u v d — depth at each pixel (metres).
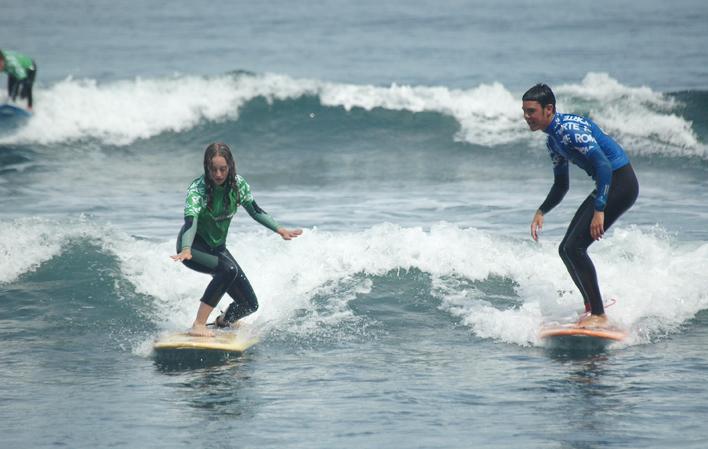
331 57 113.25
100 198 47.56
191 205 25.05
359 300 29.88
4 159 58.38
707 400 21.45
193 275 31.22
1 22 167.00
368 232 33.31
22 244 32.81
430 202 46.09
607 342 26.03
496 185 51.78
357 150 62.53
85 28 155.88
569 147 25.52
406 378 23.58
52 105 64.31
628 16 167.88
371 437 19.39
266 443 19.12
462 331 27.81
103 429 19.97
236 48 124.69
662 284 30.02
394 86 67.56
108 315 29.00
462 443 18.98
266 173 57.03
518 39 131.88
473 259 32.09
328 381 23.39
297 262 31.78
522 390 22.47
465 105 65.62
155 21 169.38
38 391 22.67
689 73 95.94
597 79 69.50
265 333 27.45
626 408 20.98
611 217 26.12
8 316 28.80
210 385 23.12
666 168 56.88
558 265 31.73
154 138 63.91
